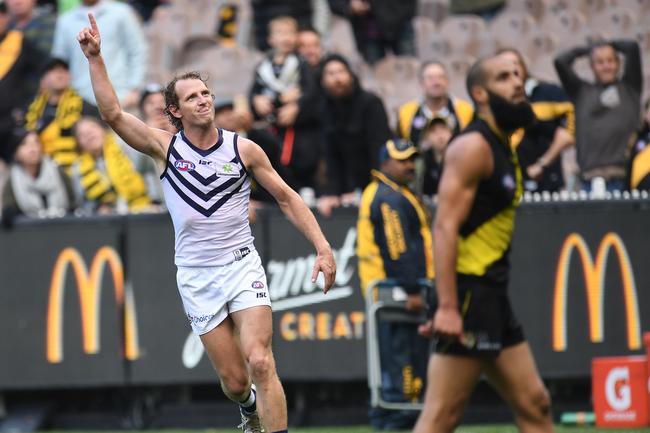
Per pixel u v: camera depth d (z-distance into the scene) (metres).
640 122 27.00
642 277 24.67
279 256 25.53
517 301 24.91
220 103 26.36
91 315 26.59
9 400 27.61
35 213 28.27
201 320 16.38
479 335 14.16
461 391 14.27
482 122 14.25
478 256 14.27
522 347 14.51
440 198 14.11
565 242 24.83
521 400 14.48
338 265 25.23
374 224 23.81
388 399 23.94
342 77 26.36
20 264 26.98
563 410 25.30
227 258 16.22
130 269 26.38
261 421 15.84
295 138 28.69
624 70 27.08
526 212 24.92
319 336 25.31
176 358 26.11
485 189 14.20
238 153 16.16
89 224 26.64
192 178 16.05
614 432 21.84
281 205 16.41
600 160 26.94
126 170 28.31
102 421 27.08
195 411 26.67
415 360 23.94
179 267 16.47
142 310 26.30
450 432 14.32
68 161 30.66
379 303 23.89
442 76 26.78
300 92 28.94
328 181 27.12
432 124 25.27
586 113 27.00
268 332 16.09
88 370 26.56
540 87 26.45
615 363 22.62
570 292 24.81
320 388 26.06
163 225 26.20
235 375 16.50
